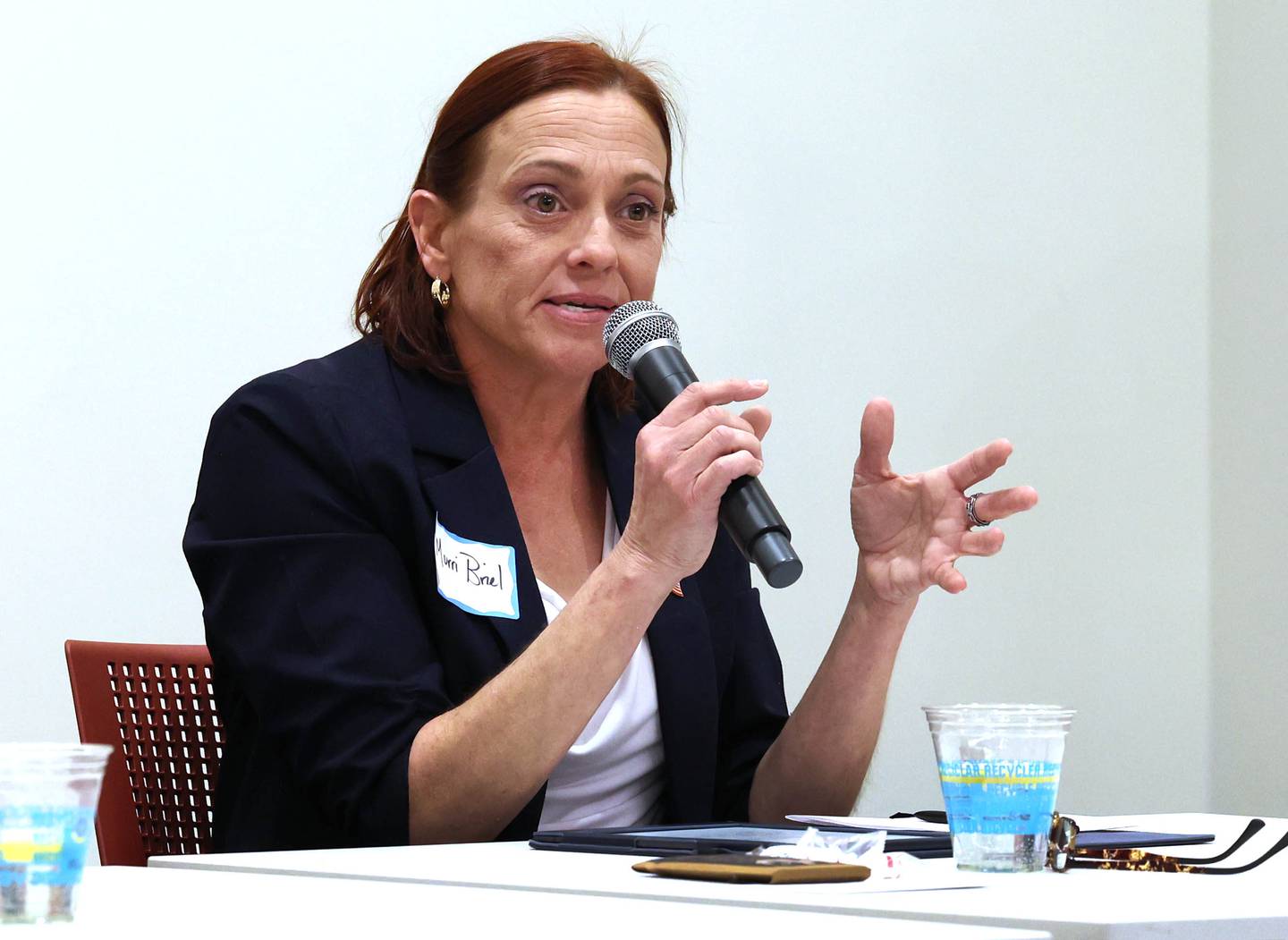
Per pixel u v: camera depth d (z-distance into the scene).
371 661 4.05
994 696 9.07
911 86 9.07
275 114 7.17
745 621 5.16
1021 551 9.23
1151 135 9.93
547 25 7.92
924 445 8.97
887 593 4.25
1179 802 9.65
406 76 7.52
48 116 6.62
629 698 4.65
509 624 4.35
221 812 4.59
